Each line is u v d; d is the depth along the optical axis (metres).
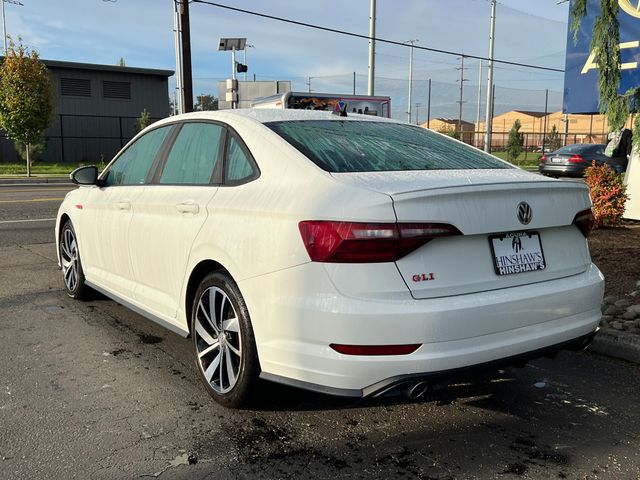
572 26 6.83
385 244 2.60
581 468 2.78
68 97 34.09
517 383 3.82
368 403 3.46
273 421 3.22
